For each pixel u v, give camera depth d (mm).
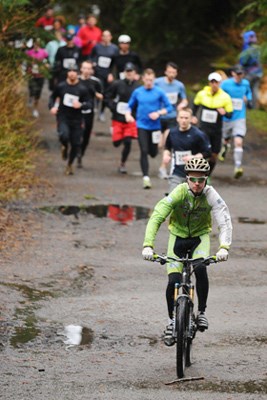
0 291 16500
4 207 23641
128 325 14953
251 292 17000
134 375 12570
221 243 12891
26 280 17375
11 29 30953
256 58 39844
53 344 13922
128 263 19016
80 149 30625
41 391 11852
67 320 15141
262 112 41406
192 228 13297
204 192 13039
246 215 24141
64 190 26609
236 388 12008
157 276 18094
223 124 30047
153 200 25859
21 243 20125
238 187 28406
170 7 51281
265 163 33406
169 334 12711
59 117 28703
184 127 21750
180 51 50594
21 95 31797
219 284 17562
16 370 12688
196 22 51531
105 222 22750
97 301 16250
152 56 52656
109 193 26594
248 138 37469
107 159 32938
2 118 27906
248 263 19188
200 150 21859
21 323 14875
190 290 12789
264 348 13836
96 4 57906
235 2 49125
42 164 30656
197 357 13391
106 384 12164
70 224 22359
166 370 12805
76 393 11789
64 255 19359
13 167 26328
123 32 57031
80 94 28219
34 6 32406
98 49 37969
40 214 23234
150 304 16156
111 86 29703
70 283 17359
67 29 44344
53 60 41438
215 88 27422
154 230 12875
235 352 13633
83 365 12992
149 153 27750
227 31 49750
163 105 27438
